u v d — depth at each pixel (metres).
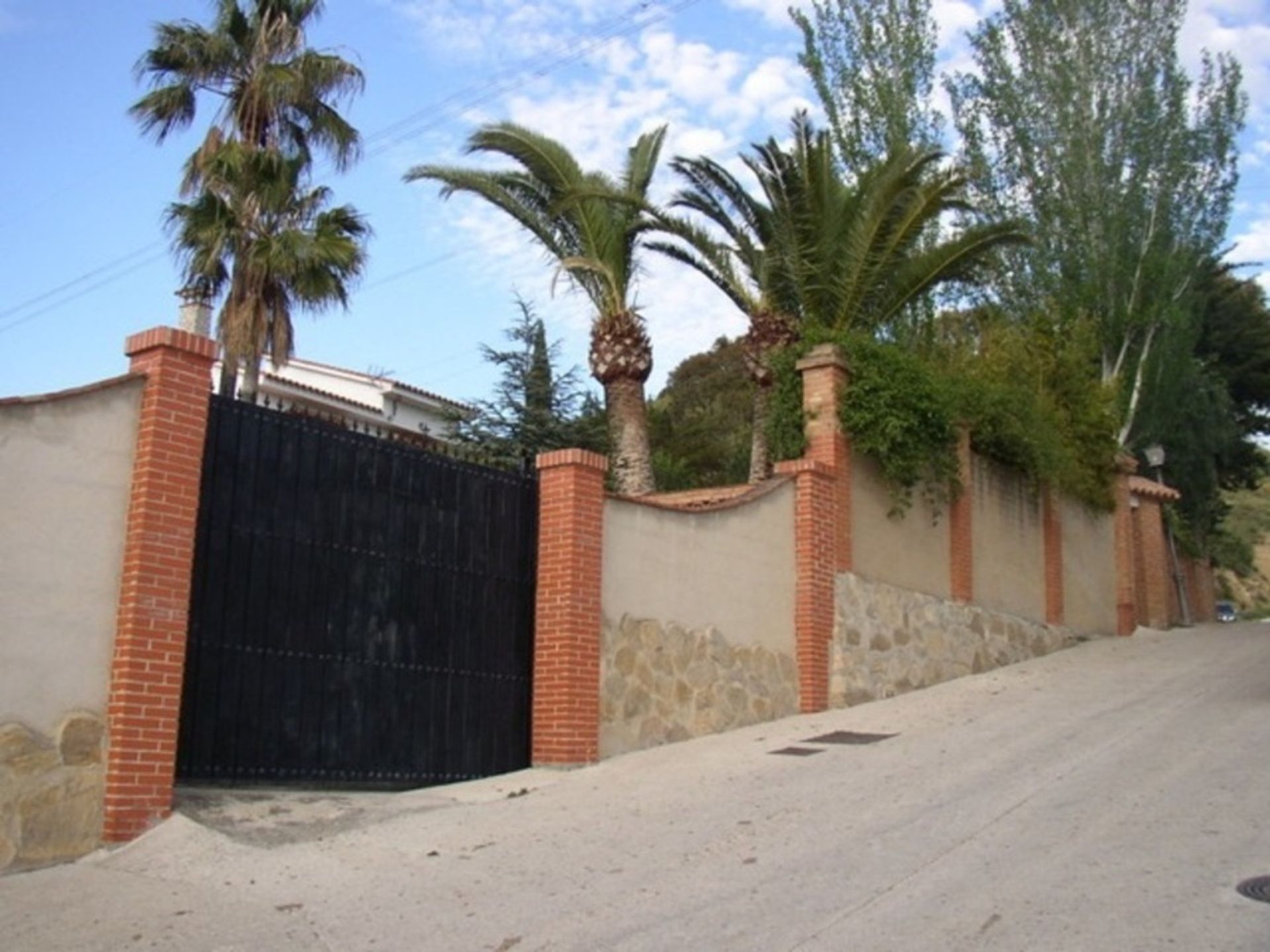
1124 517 22.80
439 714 10.02
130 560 7.68
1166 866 6.79
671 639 12.02
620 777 10.18
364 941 6.05
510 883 7.03
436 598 10.14
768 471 17.45
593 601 11.03
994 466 18.48
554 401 21.61
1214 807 8.05
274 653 8.84
